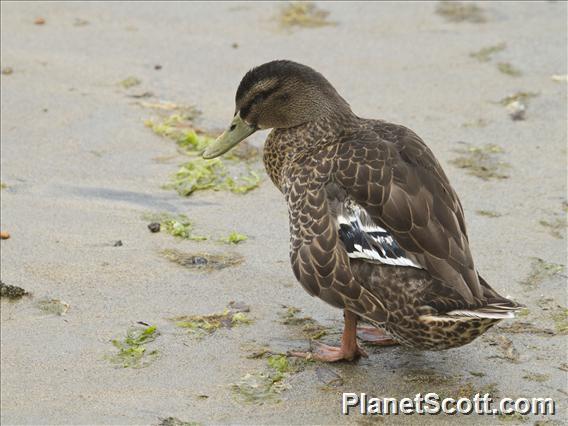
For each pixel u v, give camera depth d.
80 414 8.84
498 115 14.09
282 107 10.55
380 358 9.57
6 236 11.48
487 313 8.30
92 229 11.69
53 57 15.65
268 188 12.59
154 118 14.04
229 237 11.46
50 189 12.49
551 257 10.99
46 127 13.80
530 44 15.90
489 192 12.31
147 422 8.70
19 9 17.19
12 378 9.35
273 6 17.30
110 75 15.15
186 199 12.34
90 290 10.59
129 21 16.88
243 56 15.73
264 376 9.28
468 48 15.88
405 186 9.05
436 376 9.25
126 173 12.84
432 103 14.42
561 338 9.67
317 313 10.24
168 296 10.50
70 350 9.73
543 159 13.02
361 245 8.96
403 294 8.70
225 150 11.01
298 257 9.17
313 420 8.70
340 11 17.16
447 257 8.73
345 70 15.31
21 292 10.52
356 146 9.50
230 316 10.16
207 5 17.36
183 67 15.42
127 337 9.88
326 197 9.24
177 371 9.40
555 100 14.39
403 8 17.20
